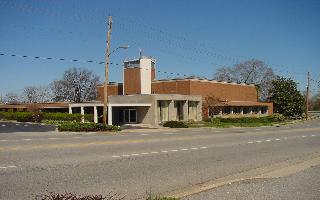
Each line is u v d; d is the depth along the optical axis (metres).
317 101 134.50
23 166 11.66
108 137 23.91
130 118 47.91
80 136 24.58
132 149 17.03
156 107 45.75
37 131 29.53
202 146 19.19
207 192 8.28
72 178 10.09
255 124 50.78
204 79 57.09
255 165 13.34
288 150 18.23
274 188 8.73
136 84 56.16
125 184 9.62
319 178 10.09
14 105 60.44
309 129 38.78
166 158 14.35
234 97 64.38
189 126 42.59
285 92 76.31
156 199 7.50
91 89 92.50
